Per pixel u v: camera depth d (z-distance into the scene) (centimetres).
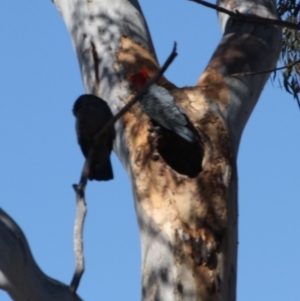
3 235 1053
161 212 1258
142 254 1272
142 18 1509
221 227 1253
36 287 1059
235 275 1270
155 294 1227
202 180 1273
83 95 1499
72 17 1495
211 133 1315
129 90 1391
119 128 1361
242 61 1413
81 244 994
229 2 1534
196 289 1224
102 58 1436
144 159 1305
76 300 1070
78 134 1502
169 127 1312
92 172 1490
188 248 1235
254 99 1419
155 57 1470
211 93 1376
